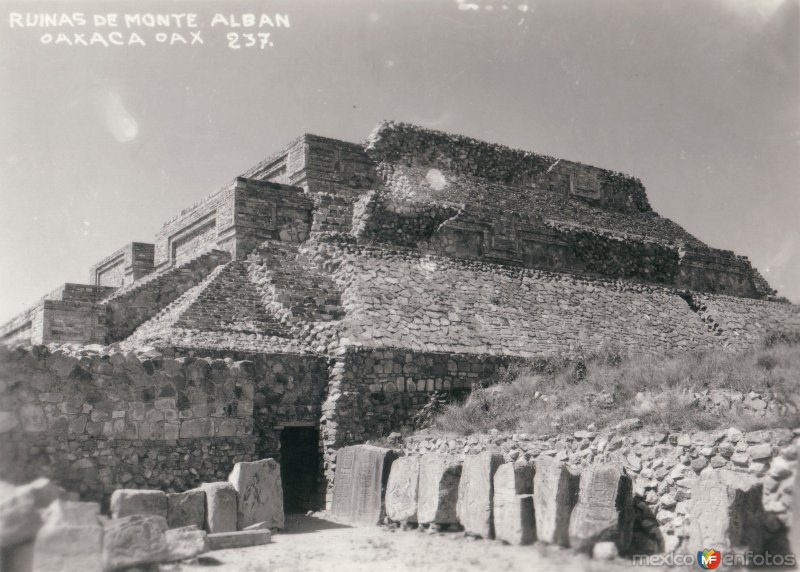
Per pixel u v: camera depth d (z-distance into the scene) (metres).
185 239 26.62
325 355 16.70
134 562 9.79
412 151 29.88
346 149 26.64
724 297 28.00
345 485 14.45
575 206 34.09
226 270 20.17
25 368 11.88
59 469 11.97
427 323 19.00
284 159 26.77
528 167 33.75
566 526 10.54
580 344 21.16
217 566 10.13
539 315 21.81
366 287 19.30
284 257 21.09
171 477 13.26
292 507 16.16
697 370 13.86
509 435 13.84
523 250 25.84
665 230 36.12
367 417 16.23
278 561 10.38
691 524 9.59
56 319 20.31
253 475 12.60
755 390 12.04
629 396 13.77
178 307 19.62
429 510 12.34
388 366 16.88
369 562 10.16
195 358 13.98
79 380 12.48
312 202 23.42
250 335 17.25
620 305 24.66
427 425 16.47
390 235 23.36
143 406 13.16
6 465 11.00
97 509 9.38
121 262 31.77
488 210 25.36
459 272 22.14
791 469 9.47
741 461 10.09
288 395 15.98
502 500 11.23
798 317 16.75
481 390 17.16
